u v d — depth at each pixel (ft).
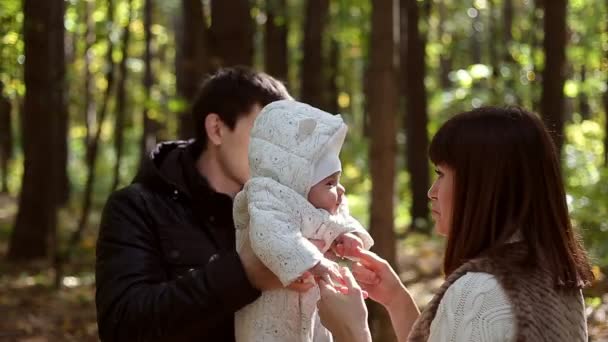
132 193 9.10
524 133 7.31
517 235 7.30
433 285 31.09
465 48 67.00
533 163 7.29
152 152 9.55
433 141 7.68
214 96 9.46
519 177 7.29
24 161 36.78
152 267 8.79
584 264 7.57
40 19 35.94
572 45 56.75
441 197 7.68
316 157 8.54
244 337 8.64
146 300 8.37
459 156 7.41
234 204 8.79
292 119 8.65
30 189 36.65
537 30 54.19
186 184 9.13
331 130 8.64
